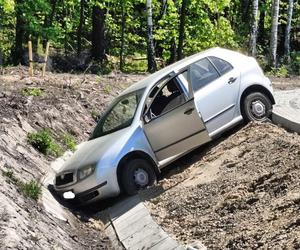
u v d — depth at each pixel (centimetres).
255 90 1191
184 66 1146
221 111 1141
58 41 2953
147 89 1116
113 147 1046
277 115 1180
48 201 948
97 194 1023
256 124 1134
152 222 859
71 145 1309
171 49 3148
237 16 4359
